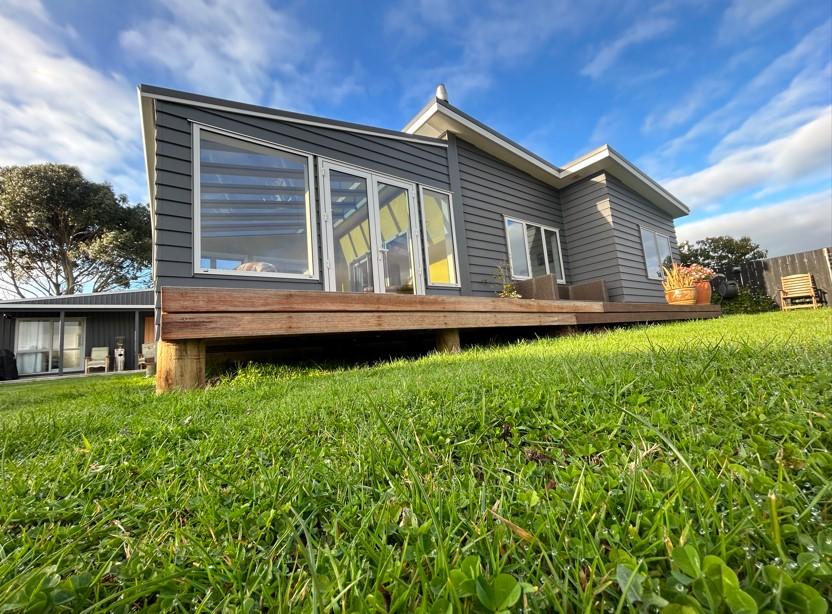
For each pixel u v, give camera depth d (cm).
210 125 354
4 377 952
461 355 298
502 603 41
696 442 78
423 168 527
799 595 38
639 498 59
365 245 449
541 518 55
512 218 648
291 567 53
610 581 42
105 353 1160
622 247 704
